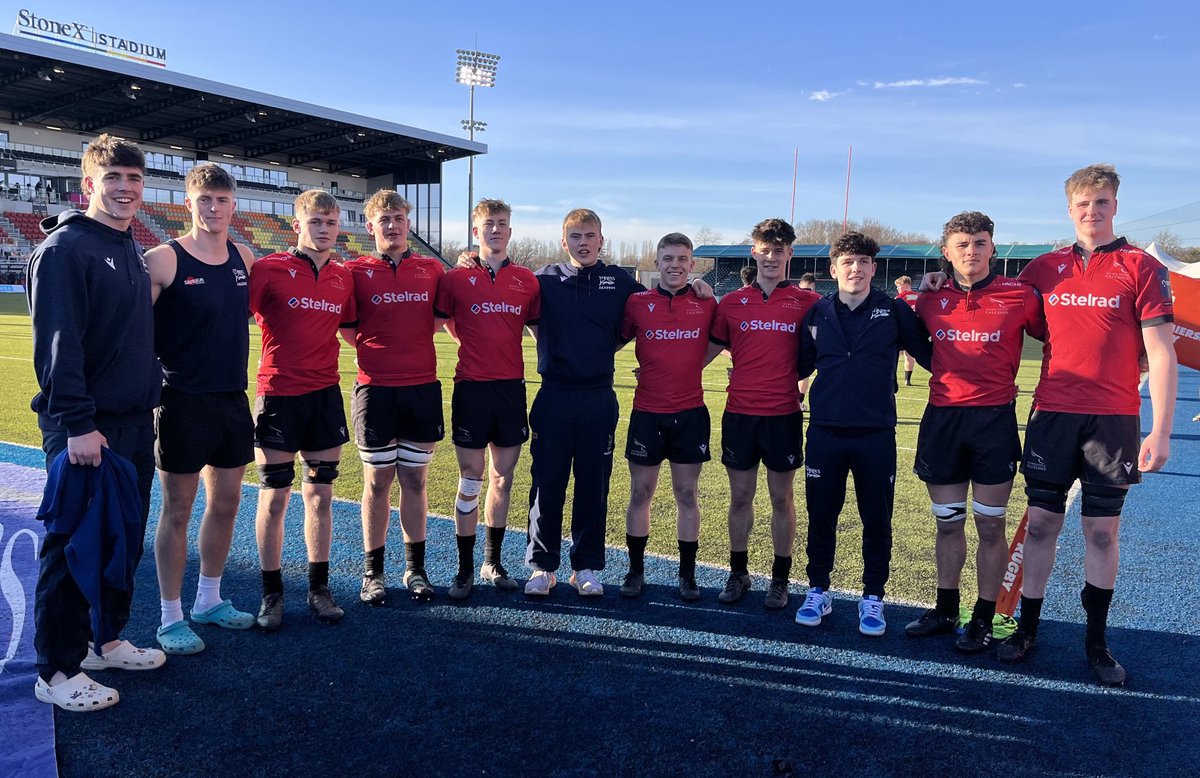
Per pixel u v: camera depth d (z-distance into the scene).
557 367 3.77
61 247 2.59
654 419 3.75
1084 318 3.01
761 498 5.83
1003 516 3.24
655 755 2.49
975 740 2.62
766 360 3.67
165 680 2.94
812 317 3.60
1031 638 3.23
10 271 31.05
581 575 3.86
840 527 5.03
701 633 3.45
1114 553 3.06
